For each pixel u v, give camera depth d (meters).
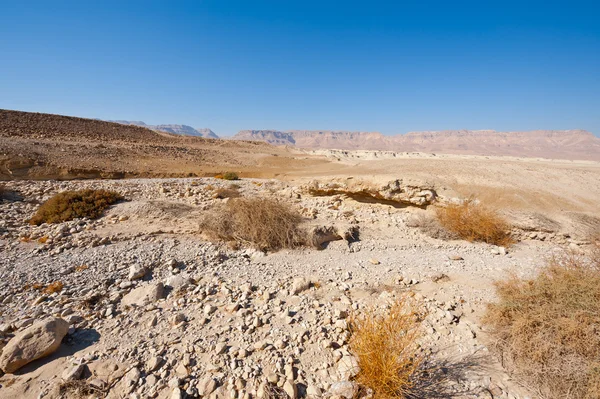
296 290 5.92
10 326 4.48
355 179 12.80
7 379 3.66
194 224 9.11
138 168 25.38
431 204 11.41
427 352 4.32
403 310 5.21
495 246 9.09
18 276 5.90
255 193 14.00
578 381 3.52
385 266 7.30
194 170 28.48
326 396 3.50
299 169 36.25
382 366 3.40
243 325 4.74
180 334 4.53
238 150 54.00
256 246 8.02
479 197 11.84
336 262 7.52
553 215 10.45
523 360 3.97
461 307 5.43
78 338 4.40
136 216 9.45
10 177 18.28
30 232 8.14
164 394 3.50
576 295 4.26
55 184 13.30
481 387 3.72
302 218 9.59
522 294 4.64
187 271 6.71
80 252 7.18
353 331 4.44
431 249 8.78
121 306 5.27
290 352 4.21
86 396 3.47
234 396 3.49
